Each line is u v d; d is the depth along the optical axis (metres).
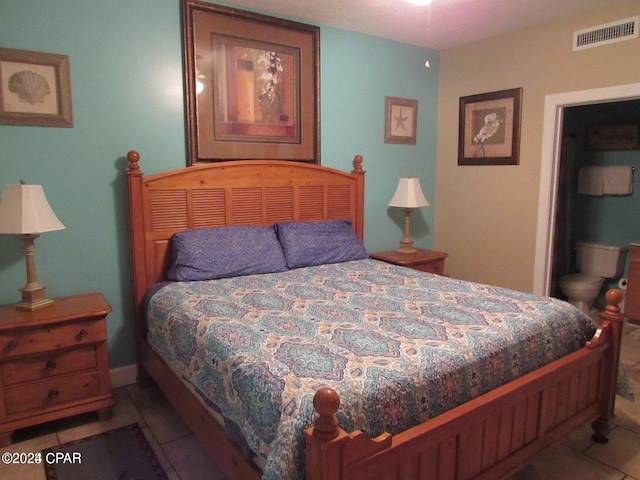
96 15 2.59
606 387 2.20
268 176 3.23
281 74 3.29
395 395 1.42
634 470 2.04
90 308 2.36
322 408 1.17
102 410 2.44
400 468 1.38
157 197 2.80
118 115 2.72
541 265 3.62
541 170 3.54
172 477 1.99
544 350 1.92
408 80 4.04
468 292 2.44
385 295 2.39
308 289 2.51
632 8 2.95
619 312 2.16
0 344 2.12
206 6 2.92
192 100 2.93
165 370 2.34
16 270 2.51
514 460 1.76
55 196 2.58
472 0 2.95
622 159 4.26
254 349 1.66
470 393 1.62
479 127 3.95
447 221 4.32
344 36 3.60
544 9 3.12
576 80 3.27
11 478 1.98
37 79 2.46
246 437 1.49
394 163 4.07
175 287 2.55
